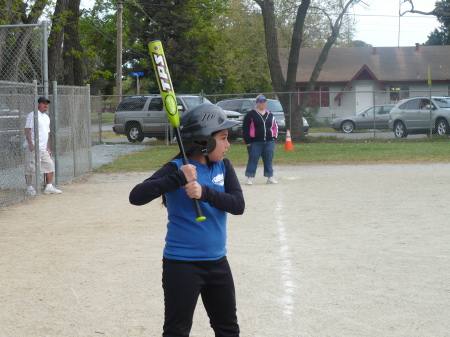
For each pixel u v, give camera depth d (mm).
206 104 3744
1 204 11422
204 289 3713
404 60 48750
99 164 19219
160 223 9492
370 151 21984
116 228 9141
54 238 8492
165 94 3680
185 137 3652
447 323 4973
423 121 28359
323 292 5816
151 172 17188
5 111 12359
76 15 28516
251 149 13820
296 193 12461
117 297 5777
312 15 48188
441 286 5941
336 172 16312
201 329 4965
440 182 13703
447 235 8188
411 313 5211
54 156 14242
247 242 7996
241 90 59250
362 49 50031
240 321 5074
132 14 59750
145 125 28031
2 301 5703
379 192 12344
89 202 11867
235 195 3695
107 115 54062
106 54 62969
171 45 58844
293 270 6590
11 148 12453
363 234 8359
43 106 12891
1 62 15422
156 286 6094
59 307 5520
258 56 57188
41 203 11797
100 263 7031
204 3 62625
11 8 16625
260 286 6035
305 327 4922
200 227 3607
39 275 6578
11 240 8414
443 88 47656
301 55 49625
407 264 6750
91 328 4984
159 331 4902
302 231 8656
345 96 46438
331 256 7172
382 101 46688
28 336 4824
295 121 28172
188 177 3486
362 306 5406
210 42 62219
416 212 9977
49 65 23938
